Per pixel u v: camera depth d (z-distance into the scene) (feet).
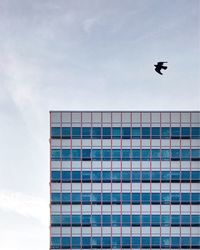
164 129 423.64
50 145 422.82
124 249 414.41
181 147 422.82
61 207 418.10
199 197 419.74
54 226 417.08
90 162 420.77
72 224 416.87
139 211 417.49
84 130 422.41
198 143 423.23
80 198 418.51
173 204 418.72
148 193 418.92
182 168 421.59
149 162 421.18
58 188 419.74
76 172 420.36
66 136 422.41
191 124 424.46
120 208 417.49
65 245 415.03
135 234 415.85
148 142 422.41
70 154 421.18
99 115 423.23
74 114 423.23
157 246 415.03
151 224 416.67
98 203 417.90
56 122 422.41
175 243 415.85
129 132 422.41
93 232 415.85
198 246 415.64
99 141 421.59
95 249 414.41
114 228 416.26
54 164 421.18
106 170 420.36
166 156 422.00
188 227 416.67
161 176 420.36
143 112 423.64
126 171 420.36
